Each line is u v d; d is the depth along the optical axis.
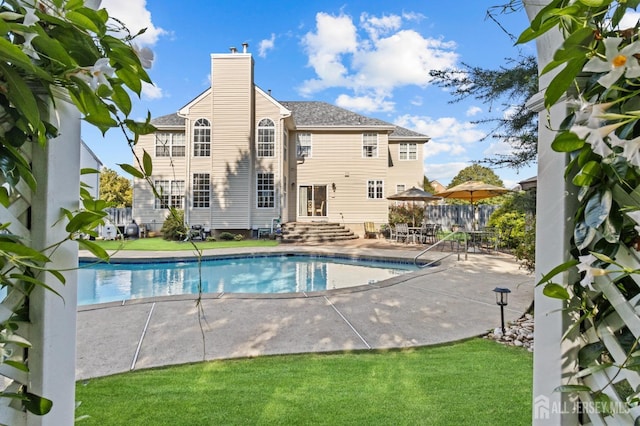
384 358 3.07
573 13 0.83
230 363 2.97
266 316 4.32
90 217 1.11
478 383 2.55
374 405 2.26
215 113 15.24
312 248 12.23
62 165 1.16
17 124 0.93
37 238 1.10
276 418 2.12
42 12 0.91
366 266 10.66
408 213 16.56
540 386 1.27
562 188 1.19
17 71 0.92
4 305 1.07
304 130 17.31
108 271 9.50
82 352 3.20
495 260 9.09
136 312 4.46
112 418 2.10
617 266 0.98
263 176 15.76
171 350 3.25
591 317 1.08
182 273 9.53
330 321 4.14
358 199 17.39
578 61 0.83
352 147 17.45
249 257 11.08
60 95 1.04
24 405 1.08
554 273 1.01
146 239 14.58
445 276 6.89
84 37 0.97
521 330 3.78
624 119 0.89
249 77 15.28
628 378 1.01
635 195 0.92
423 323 4.07
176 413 2.17
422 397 2.35
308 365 2.92
